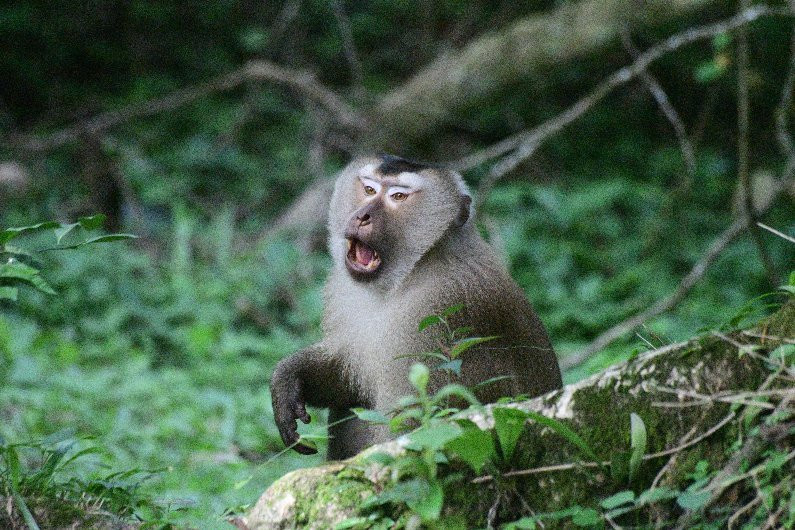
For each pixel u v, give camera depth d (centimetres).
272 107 2081
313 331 1493
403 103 1831
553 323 1520
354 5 2298
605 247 1792
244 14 2258
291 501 500
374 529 486
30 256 598
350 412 784
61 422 1073
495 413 481
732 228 1245
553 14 1759
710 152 2056
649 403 501
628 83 2142
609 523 489
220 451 1048
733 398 480
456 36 2145
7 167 1780
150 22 2209
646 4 1678
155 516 620
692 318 1485
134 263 1550
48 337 1335
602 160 2062
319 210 1755
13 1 2128
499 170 1450
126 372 1273
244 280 1576
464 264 777
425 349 736
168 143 1986
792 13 1250
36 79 2080
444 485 493
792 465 474
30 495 551
